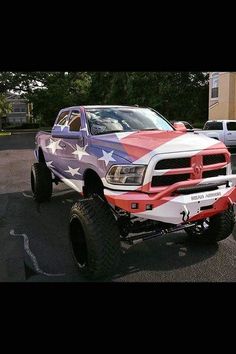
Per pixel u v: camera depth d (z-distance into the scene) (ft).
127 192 12.40
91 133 15.97
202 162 13.03
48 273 14.17
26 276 13.92
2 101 179.22
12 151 65.92
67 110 20.06
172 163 12.50
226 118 81.15
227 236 16.10
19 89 170.40
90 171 15.34
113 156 13.10
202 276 13.75
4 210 23.58
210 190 13.05
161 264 14.84
